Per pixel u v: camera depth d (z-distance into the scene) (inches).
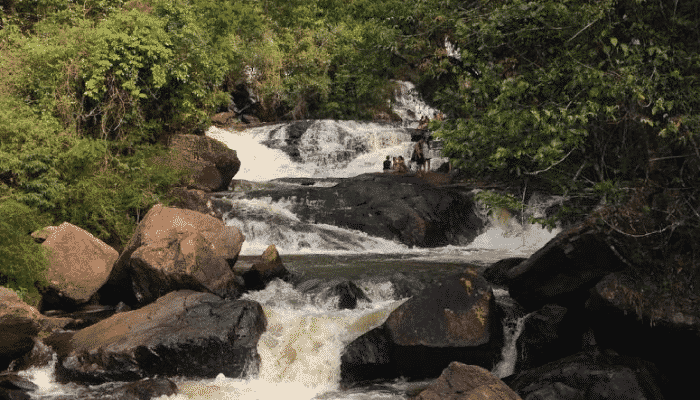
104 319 301.1
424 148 954.7
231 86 1064.2
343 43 1138.0
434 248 576.4
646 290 242.5
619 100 260.5
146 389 246.7
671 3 252.2
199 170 642.2
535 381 234.2
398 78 1221.1
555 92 271.3
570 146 275.6
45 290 348.2
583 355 245.9
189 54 665.0
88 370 264.5
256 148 920.3
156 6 685.9
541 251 289.4
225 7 1062.4
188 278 327.0
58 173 458.6
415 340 261.9
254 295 343.9
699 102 248.5
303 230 563.8
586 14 260.5
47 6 702.5
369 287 354.0
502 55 307.4
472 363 263.6
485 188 643.5
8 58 542.6
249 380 268.2
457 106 331.0
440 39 408.2
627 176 270.2
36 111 529.3
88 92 559.5
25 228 383.9
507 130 275.0
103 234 482.6
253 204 605.3
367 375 270.4
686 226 244.8
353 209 606.2
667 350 240.1
